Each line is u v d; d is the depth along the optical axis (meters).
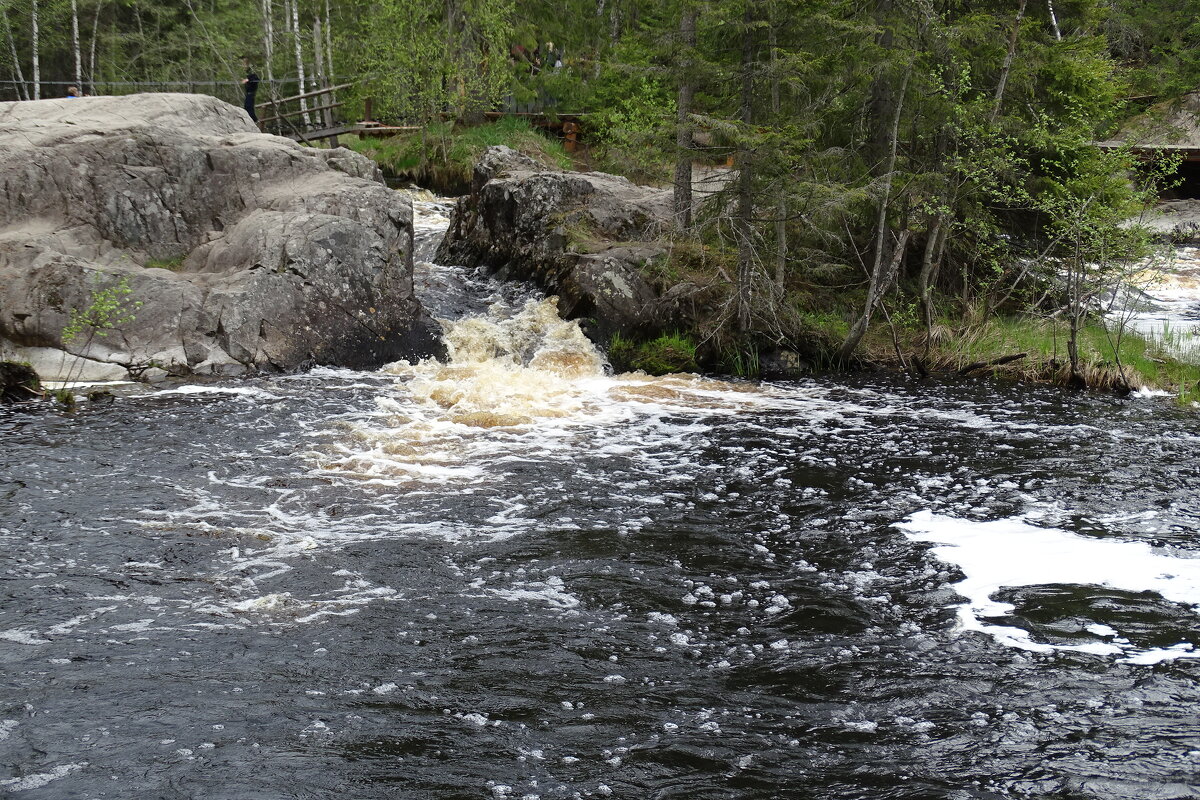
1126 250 14.95
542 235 17.48
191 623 6.79
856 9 15.26
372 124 31.16
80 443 10.46
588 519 8.97
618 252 16.36
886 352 15.98
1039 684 6.18
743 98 14.52
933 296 17.05
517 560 8.04
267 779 5.11
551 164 27.55
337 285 14.41
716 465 10.58
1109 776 5.20
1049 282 16.66
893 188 15.01
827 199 14.41
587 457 10.75
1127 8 34.44
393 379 13.66
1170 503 9.47
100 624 6.72
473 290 17.56
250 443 10.68
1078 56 15.83
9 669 6.09
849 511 9.28
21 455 10.01
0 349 12.96
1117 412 13.04
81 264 13.39
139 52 45.09
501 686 6.11
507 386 13.47
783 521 9.02
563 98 32.22
